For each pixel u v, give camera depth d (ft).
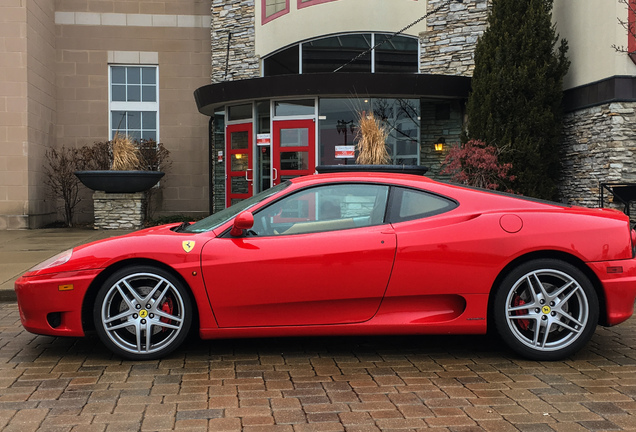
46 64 46.73
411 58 41.24
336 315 13.19
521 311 13.14
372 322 13.15
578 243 12.98
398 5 40.78
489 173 31.96
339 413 10.07
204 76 50.49
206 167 50.72
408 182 13.88
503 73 32.55
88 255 13.24
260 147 39.78
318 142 37.73
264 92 37.42
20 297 13.30
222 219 14.07
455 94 36.55
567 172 34.76
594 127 31.83
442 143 38.17
